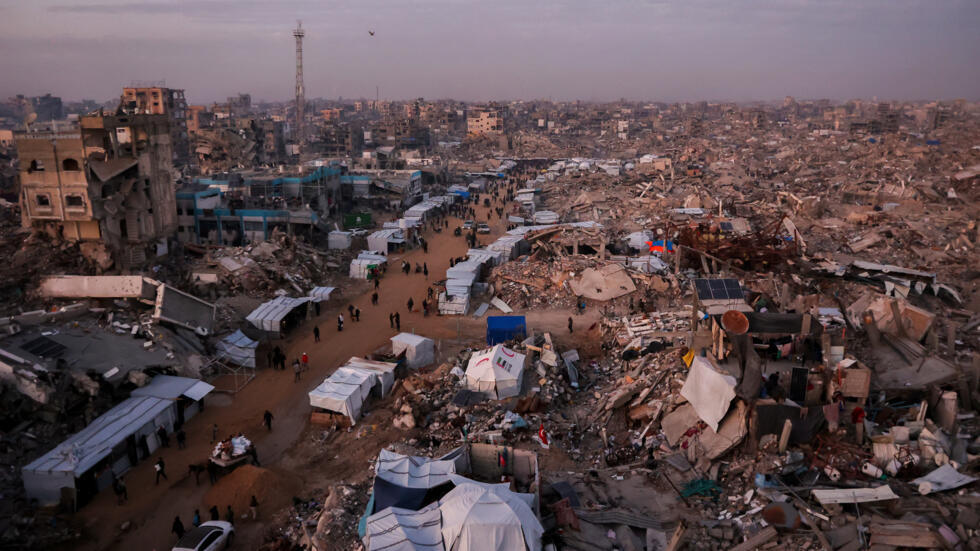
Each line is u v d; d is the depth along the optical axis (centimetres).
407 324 5312
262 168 10069
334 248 7400
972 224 7469
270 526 2816
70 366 3512
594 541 2309
